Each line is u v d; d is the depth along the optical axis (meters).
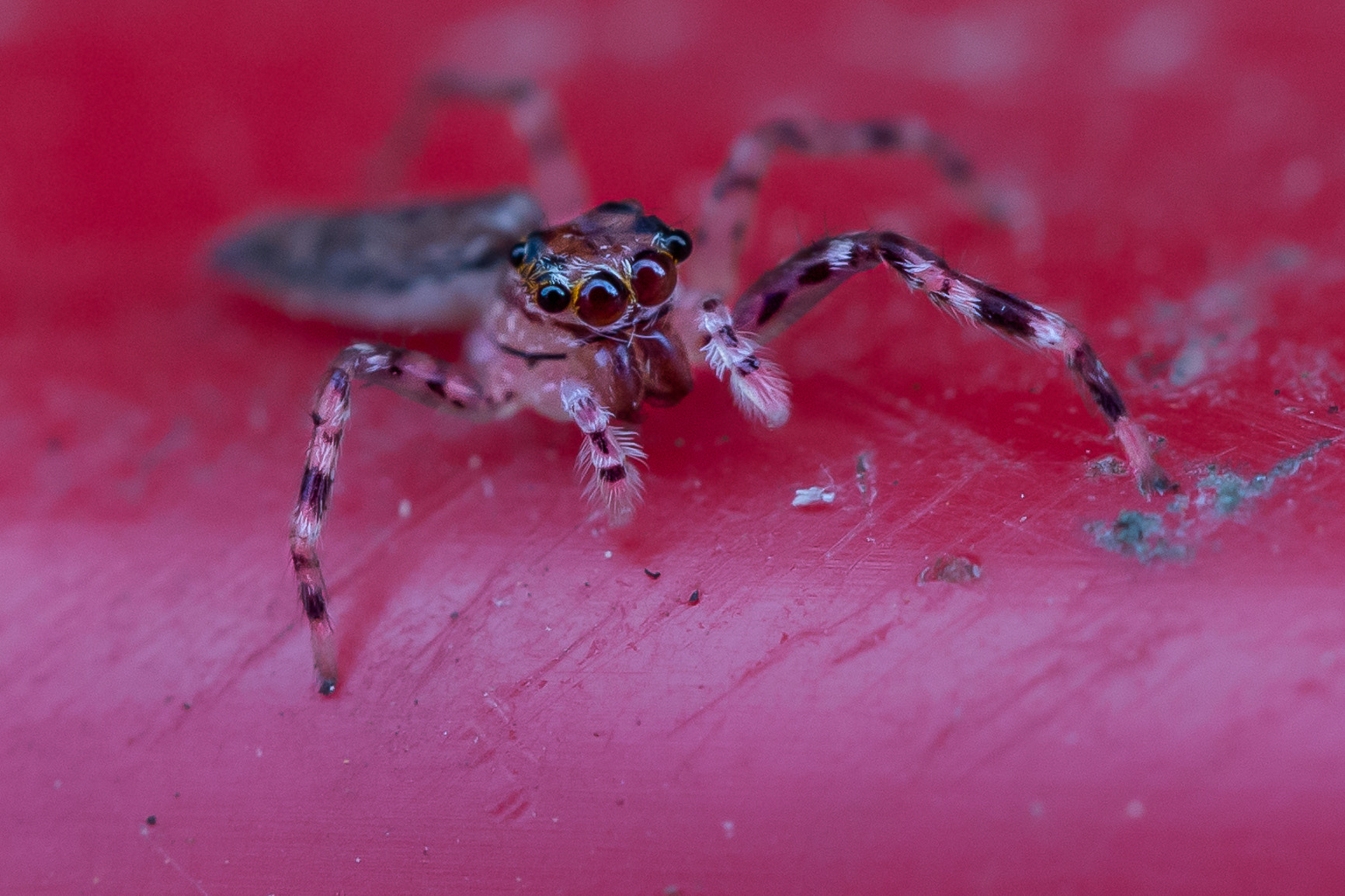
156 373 0.05
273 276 0.05
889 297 0.05
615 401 0.05
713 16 0.07
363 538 0.05
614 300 0.05
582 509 0.05
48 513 0.05
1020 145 0.05
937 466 0.05
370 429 0.05
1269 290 0.05
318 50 0.07
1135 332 0.05
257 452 0.05
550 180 0.05
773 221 0.05
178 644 0.05
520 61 0.07
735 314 0.05
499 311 0.05
